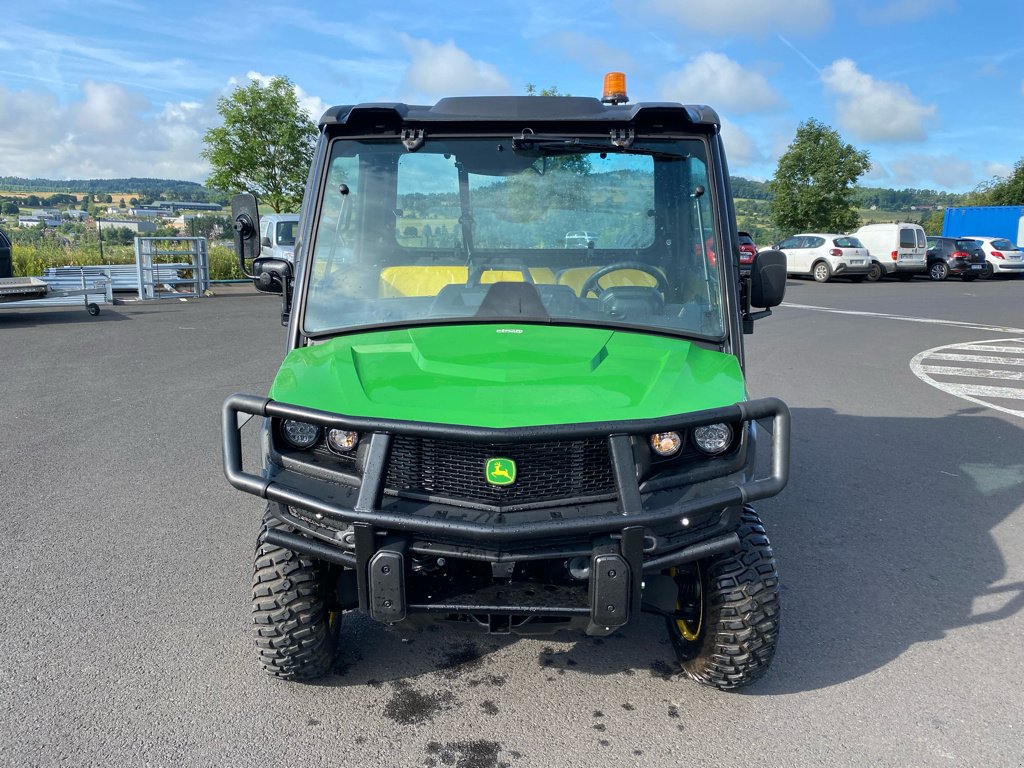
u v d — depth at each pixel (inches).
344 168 146.3
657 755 122.5
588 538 112.5
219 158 960.9
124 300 765.3
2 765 117.0
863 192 1560.0
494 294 142.6
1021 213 1421.0
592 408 113.7
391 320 141.5
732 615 125.3
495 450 112.6
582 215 144.6
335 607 134.1
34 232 1036.5
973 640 157.4
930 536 208.8
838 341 547.8
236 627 158.2
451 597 114.3
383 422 110.6
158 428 299.6
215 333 540.4
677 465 117.8
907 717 132.3
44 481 241.3
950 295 941.8
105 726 126.9
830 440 297.6
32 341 499.8
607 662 148.4
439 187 145.0
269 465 120.6
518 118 143.6
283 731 127.1
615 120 142.9
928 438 300.8
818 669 146.7
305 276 144.1
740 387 122.9
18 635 153.8
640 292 143.2
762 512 225.1
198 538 201.2
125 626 157.9
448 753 122.7
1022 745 125.1
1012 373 432.5
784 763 120.8
